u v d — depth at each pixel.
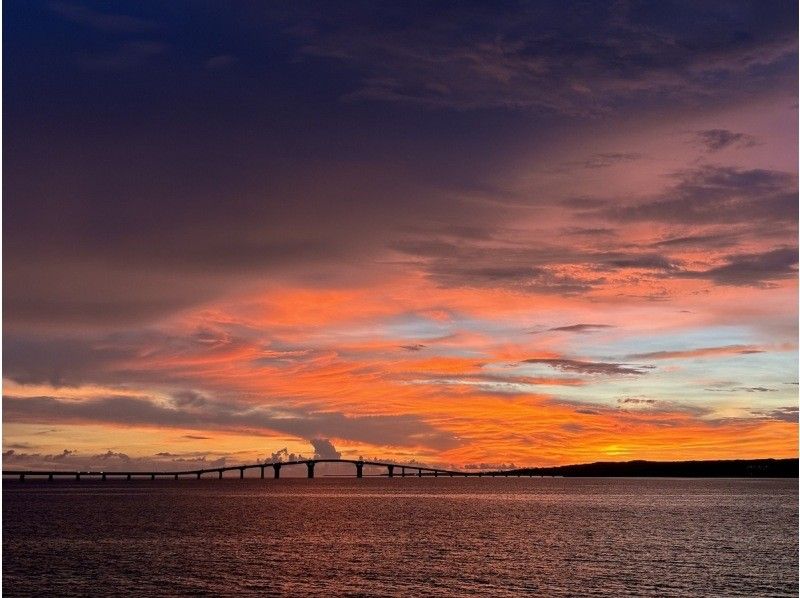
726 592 79.25
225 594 78.56
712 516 177.75
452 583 83.88
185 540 123.94
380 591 79.69
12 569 93.25
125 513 191.38
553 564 96.69
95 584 83.69
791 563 97.81
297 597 77.12
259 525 153.12
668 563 97.56
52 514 187.12
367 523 158.25
